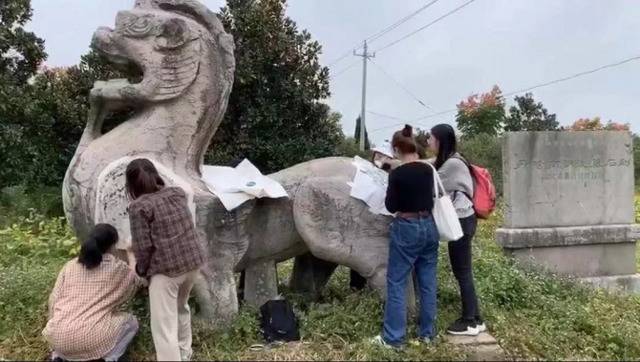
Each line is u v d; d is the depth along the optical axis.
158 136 4.16
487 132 17.78
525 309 5.10
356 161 4.69
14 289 4.91
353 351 4.02
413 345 4.07
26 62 10.99
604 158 7.04
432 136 4.45
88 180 4.00
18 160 10.52
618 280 6.92
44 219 9.06
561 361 4.20
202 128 4.27
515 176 6.81
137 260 3.43
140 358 3.91
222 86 4.31
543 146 6.87
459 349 4.09
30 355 4.00
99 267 3.84
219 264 4.20
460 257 4.36
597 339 4.66
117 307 3.94
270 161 11.29
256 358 3.91
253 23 10.73
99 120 4.38
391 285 4.09
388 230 4.45
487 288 5.21
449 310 4.82
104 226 3.79
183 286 3.65
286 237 4.50
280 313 4.24
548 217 6.88
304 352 4.00
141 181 3.45
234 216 4.23
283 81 11.14
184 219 3.48
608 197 7.04
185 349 3.79
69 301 3.78
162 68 4.12
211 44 4.26
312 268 5.08
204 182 4.28
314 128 11.68
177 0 4.30
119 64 4.25
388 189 4.07
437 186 4.08
